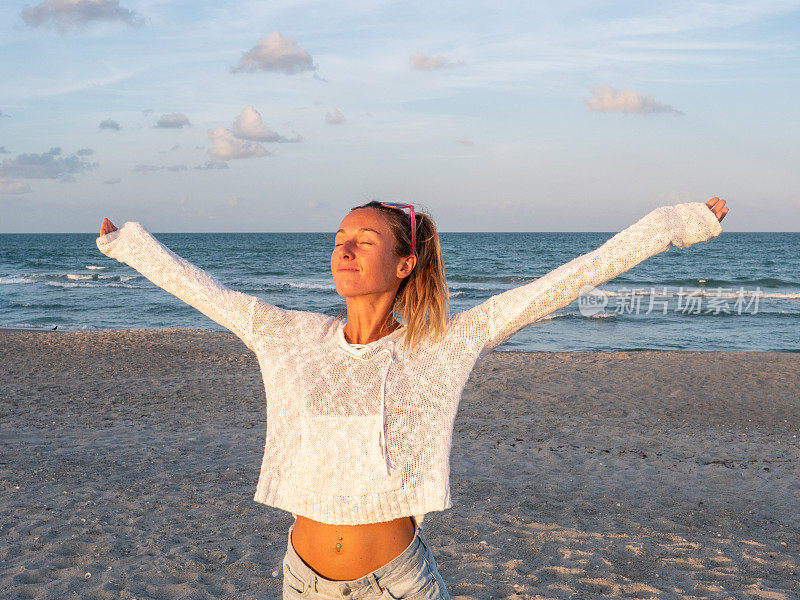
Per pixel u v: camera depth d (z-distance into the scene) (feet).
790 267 179.32
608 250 5.58
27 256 245.45
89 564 15.72
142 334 64.95
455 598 14.33
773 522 20.10
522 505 20.97
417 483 5.38
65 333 65.41
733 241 398.83
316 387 5.55
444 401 5.52
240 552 16.74
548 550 17.20
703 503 21.79
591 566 16.12
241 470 24.08
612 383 43.62
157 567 15.61
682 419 35.29
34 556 16.07
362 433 5.40
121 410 34.50
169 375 46.39
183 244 355.77
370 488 5.36
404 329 5.79
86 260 221.66
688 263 195.21
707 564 16.48
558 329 79.41
